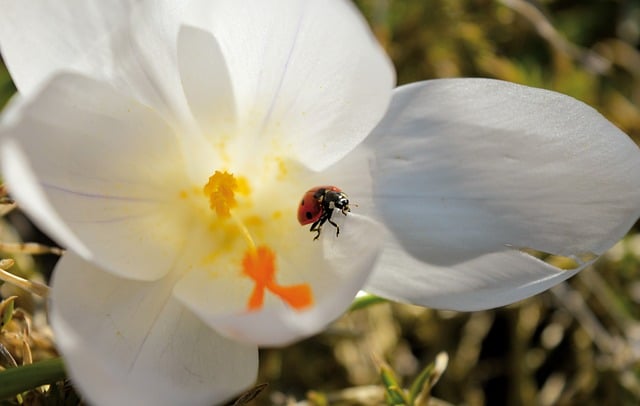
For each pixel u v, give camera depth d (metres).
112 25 0.17
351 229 0.18
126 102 0.18
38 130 0.17
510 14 0.28
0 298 0.22
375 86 0.18
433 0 0.27
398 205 0.19
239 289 0.18
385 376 0.21
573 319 0.26
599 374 0.25
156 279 0.18
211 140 0.19
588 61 0.27
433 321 0.26
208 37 0.18
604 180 0.18
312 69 0.18
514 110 0.18
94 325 0.17
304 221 0.18
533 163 0.18
